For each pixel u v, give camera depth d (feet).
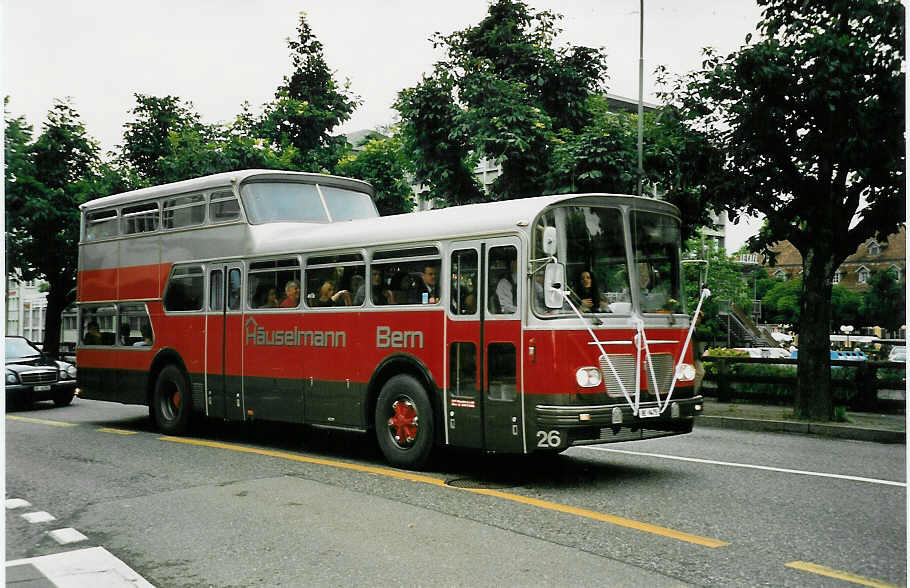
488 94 59.21
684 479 28.07
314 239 35.17
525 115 58.08
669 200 49.26
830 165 45.39
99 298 46.96
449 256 29.30
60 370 59.98
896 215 44.50
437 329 29.43
